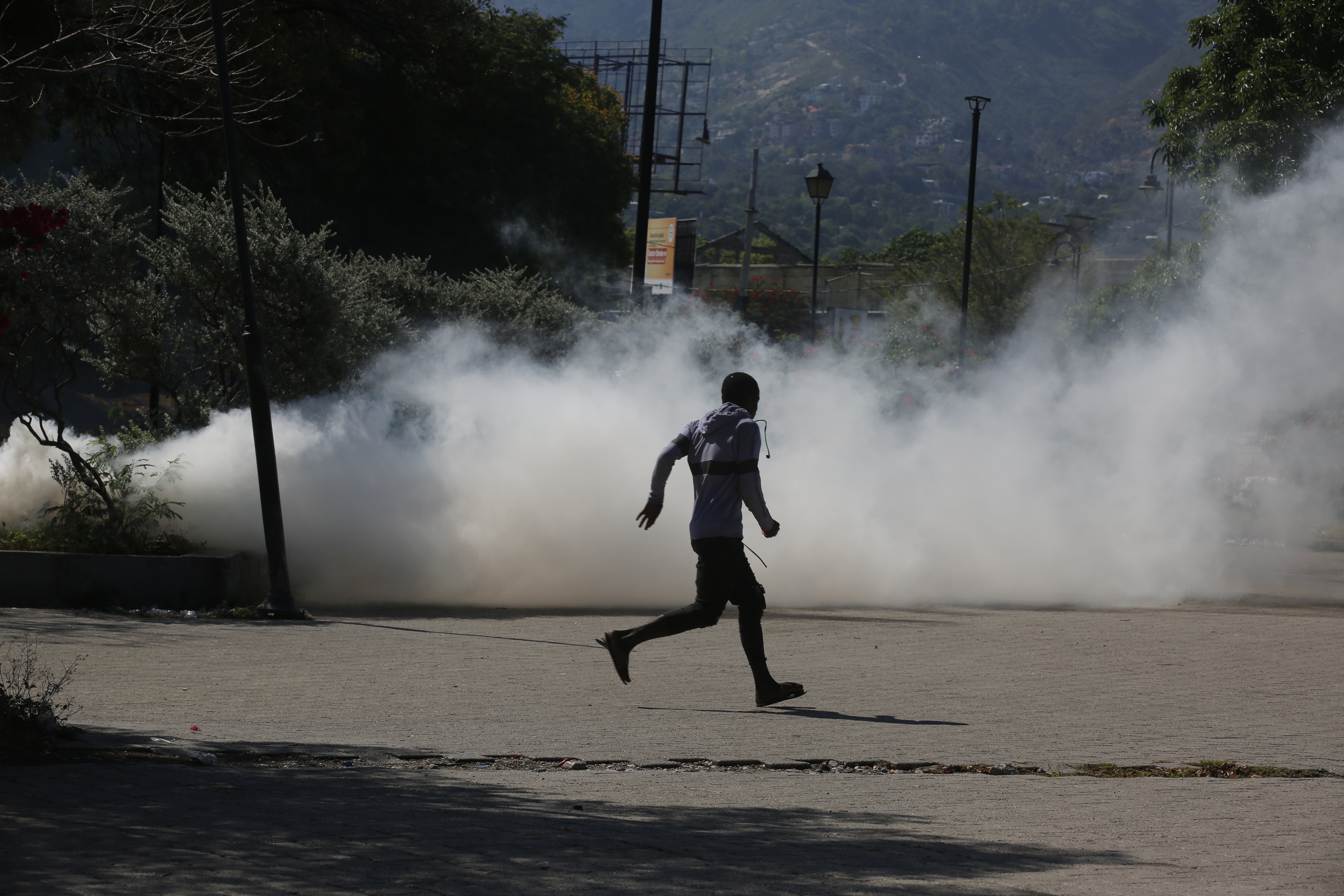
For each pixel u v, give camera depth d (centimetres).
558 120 3616
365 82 2498
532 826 455
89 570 1117
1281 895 385
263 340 1291
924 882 391
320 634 990
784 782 550
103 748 564
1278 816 498
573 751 598
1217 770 584
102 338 1301
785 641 1008
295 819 452
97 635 927
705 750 608
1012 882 394
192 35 1597
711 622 739
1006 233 5500
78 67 1509
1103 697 773
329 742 602
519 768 565
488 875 384
